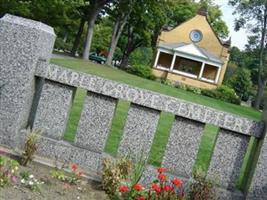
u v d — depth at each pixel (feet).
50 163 19.24
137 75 159.53
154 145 30.27
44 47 20.47
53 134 20.34
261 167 18.98
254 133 19.25
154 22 192.13
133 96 19.57
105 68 135.74
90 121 20.07
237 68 288.71
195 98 116.88
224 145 19.69
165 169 19.49
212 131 48.06
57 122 20.33
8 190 15.29
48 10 123.95
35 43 19.63
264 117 19.57
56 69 19.93
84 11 163.63
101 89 19.70
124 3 173.37
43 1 119.96
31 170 18.17
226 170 19.72
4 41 19.75
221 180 19.75
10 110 19.77
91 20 161.17
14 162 16.89
